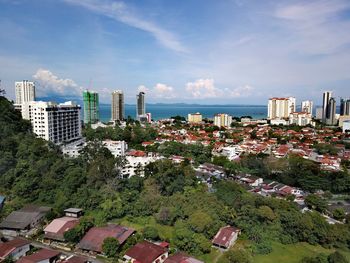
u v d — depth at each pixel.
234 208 77.38
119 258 59.75
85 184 88.50
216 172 120.50
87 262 58.00
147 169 103.38
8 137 102.75
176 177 92.75
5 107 123.00
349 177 105.31
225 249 64.25
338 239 67.94
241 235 70.12
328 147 163.50
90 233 66.44
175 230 69.25
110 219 77.12
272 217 72.06
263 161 128.75
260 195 91.62
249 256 59.75
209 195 81.44
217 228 69.75
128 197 81.94
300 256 63.81
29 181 84.75
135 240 64.50
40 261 55.09
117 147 136.12
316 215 73.25
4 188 85.62
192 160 137.62
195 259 57.66
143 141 183.25
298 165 118.25
